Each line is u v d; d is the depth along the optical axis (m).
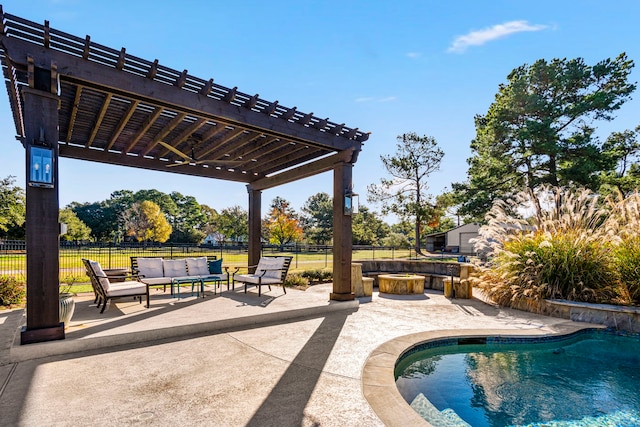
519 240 7.11
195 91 4.67
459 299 7.52
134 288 5.40
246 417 2.41
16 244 10.08
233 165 8.27
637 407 3.03
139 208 41.78
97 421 2.34
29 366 3.33
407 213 24.88
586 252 6.25
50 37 3.60
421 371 3.84
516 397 3.22
